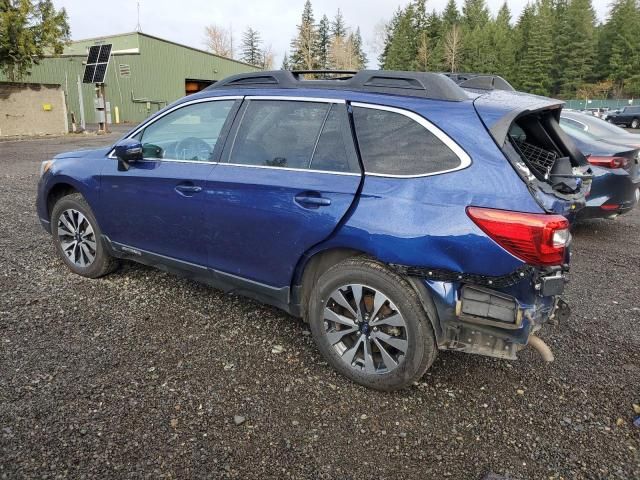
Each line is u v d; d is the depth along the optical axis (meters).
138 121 33.66
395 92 2.97
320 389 2.98
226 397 2.86
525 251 2.45
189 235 3.62
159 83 34.66
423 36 71.94
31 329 3.51
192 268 3.72
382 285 2.81
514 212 2.48
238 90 3.56
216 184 3.38
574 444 2.59
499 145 2.61
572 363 3.39
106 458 2.35
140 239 3.96
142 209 3.85
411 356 2.79
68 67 30.19
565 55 72.81
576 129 7.05
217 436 2.54
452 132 2.69
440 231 2.59
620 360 3.45
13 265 4.72
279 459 2.41
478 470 2.39
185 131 3.75
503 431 2.67
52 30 20.45
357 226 2.81
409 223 2.67
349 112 3.03
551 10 81.12
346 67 77.31
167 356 3.26
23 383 2.88
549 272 2.51
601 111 42.28
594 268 5.44
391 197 2.75
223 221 3.38
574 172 3.17
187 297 4.16
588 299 4.54
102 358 3.19
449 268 2.60
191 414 2.70
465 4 89.88
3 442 2.41
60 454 2.36
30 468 2.26
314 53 84.75
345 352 3.06
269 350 3.39
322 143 3.08
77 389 2.85
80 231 4.43
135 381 2.96
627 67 69.69
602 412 2.86
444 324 2.70
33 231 5.89
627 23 70.44
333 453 2.47
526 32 77.44
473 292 2.60
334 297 3.03
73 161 4.41
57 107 21.48
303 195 3.02
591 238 6.75
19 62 20.05
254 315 3.89
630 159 6.23
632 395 3.03
